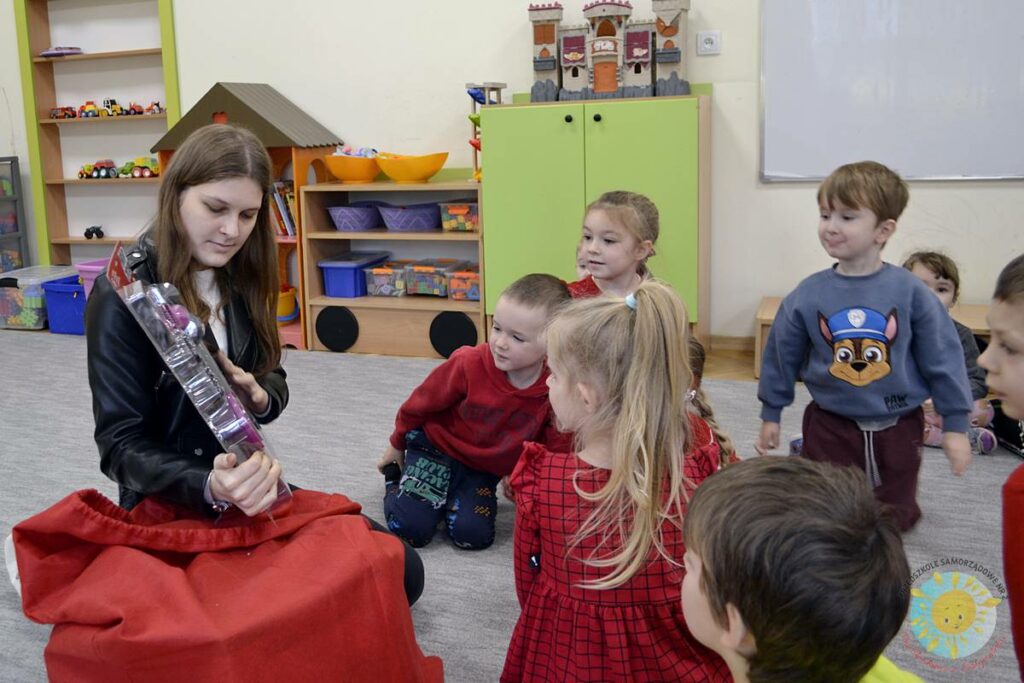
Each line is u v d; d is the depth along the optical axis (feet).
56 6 15.03
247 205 4.56
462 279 12.47
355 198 13.94
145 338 4.62
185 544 4.24
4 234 15.43
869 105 11.54
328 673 3.91
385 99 13.50
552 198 11.56
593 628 3.99
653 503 3.90
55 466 8.59
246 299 5.11
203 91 14.33
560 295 6.15
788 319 6.81
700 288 11.66
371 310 12.67
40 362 12.44
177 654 3.66
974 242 11.51
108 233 15.75
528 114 11.44
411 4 13.10
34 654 5.51
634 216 7.39
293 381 11.38
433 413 6.86
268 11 13.76
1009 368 3.45
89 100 15.29
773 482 2.57
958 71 11.17
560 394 4.17
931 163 11.47
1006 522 3.34
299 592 3.88
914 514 6.84
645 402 3.90
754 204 12.23
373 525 5.15
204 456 4.85
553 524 4.07
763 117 11.95
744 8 11.80
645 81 11.69
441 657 5.47
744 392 10.61
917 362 6.59
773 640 2.45
